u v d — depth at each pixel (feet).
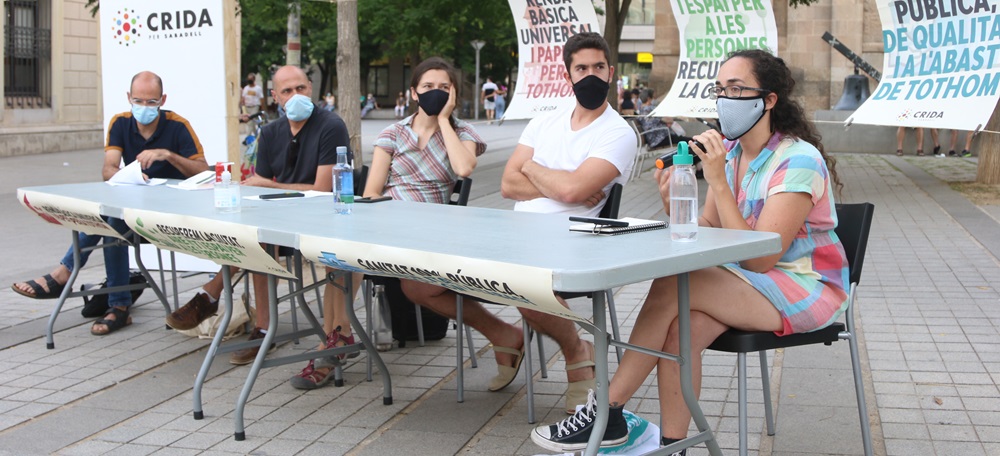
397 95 172.24
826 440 12.75
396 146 17.02
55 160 61.26
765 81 11.22
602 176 14.34
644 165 58.13
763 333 10.75
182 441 13.15
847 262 11.59
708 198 12.30
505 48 143.84
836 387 15.01
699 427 10.59
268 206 14.71
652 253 9.27
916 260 25.85
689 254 9.23
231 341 18.26
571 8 31.68
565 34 32.09
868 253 27.07
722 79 11.37
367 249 10.57
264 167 18.39
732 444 12.71
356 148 30.40
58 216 17.26
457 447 12.78
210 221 13.02
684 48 35.37
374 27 72.18
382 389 15.44
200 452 12.73
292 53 46.39
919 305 20.52
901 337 17.92
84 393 15.25
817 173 11.07
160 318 20.31
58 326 19.65
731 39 34.27
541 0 32.24
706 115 35.04
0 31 62.80
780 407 14.16
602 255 9.27
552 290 8.50
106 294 20.04
